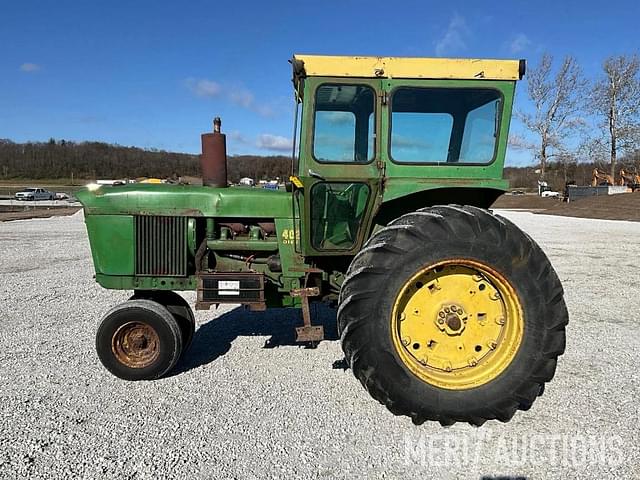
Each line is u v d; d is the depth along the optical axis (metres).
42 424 3.12
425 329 3.27
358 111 3.54
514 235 3.17
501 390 3.13
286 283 4.09
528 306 3.15
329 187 3.68
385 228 3.28
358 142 3.57
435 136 3.57
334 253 3.78
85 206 4.06
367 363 3.10
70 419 3.18
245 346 4.62
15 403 3.41
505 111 3.55
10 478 2.56
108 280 4.13
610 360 4.25
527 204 36.78
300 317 5.61
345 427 3.11
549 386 3.71
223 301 3.98
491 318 3.30
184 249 4.10
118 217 4.07
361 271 3.11
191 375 3.92
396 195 3.56
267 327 5.24
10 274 8.34
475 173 3.60
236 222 4.23
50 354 4.38
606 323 5.42
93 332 5.02
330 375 3.92
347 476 2.61
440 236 3.11
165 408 3.34
